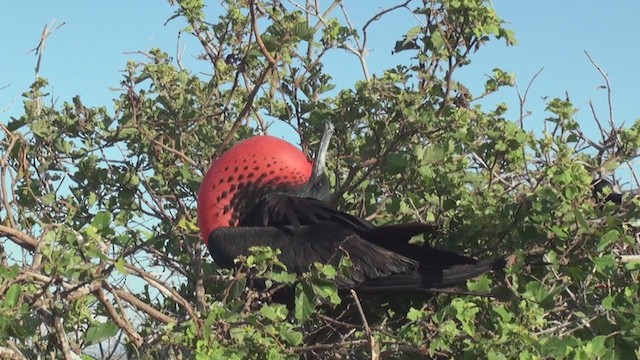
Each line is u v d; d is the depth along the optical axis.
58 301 5.62
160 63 8.66
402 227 6.73
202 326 5.34
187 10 8.83
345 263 5.95
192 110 8.52
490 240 6.92
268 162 7.33
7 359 5.34
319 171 7.59
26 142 7.53
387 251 6.79
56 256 5.19
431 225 6.69
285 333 5.44
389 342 5.71
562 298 6.76
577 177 6.43
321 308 6.98
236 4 8.93
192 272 7.46
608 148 7.70
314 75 8.91
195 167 8.46
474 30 7.71
